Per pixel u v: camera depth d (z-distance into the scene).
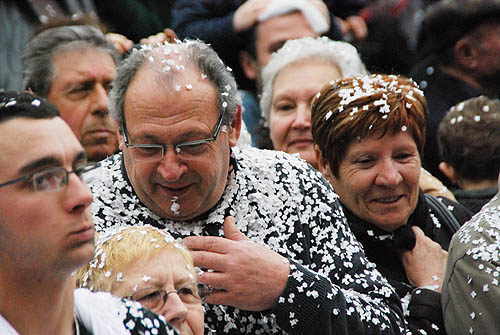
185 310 4.52
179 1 9.50
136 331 3.94
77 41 6.88
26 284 3.63
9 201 3.53
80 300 3.95
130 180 5.51
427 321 6.20
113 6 9.38
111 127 6.87
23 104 3.61
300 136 7.62
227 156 5.45
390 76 6.61
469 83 9.43
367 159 6.39
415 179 6.45
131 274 4.56
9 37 8.23
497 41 9.35
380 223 6.50
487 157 7.62
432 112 9.27
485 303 5.68
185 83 5.21
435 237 6.89
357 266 5.86
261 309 5.24
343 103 6.38
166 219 5.56
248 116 8.77
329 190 6.05
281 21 8.91
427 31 9.72
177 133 5.15
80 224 3.62
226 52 9.08
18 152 3.53
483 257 5.75
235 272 5.14
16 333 3.61
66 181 3.60
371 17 10.46
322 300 5.26
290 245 5.72
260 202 5.74
